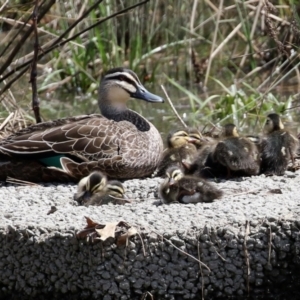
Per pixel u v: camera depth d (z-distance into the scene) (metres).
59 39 14.52
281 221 10.11
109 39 20.34
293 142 12.91
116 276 9.93
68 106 19.05
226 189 11.75
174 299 9.97
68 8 19.83
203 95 19.45
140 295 9.97
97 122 13.06
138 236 9.91
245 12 19.56
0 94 14.92
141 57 20.44
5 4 15.29
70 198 11.80
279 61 19.69
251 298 10.08
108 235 9.83
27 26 18.00
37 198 11.79
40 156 12.69
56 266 10.15
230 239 9.97
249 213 10.35
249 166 12.41
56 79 20.50
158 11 20.70
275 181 12.21
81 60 20.33
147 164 13.19
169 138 13.52
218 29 20.55
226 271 10.00
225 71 20.77
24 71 14.85
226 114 17.05
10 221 10.52
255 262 10.04
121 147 12.91
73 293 10.12
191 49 20.62
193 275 9.96
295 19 16.69
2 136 14.85
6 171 12.84
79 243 10.00
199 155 12.88
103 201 11.42
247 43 20.58
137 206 11.04
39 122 14.59
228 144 12.38
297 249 10.09
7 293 10.41
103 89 14.20
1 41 17.47
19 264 10.31
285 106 16.88
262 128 15.81
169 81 19.98
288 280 10.13
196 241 9.94
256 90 18.16
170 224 10.12
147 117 17.81
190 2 20.70
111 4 19.83
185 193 11.17
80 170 12.73
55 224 10.30
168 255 9.91
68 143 12.76
